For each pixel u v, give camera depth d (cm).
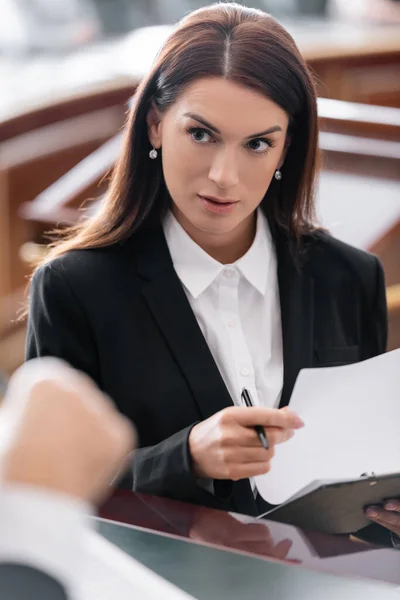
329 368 157
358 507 135
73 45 575
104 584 69
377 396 152
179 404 164
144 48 510
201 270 169
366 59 457
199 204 154
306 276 179
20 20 579
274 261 178
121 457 53
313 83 157
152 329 166
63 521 44
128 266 170
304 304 176
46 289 168
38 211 340
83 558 45
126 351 166
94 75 450
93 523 103
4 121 379
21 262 385
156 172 168
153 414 164
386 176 309
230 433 140
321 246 185
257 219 175
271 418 139
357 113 339
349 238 270
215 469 141
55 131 402
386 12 607
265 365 172
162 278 168
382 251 293
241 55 147
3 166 380
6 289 385
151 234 172
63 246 175
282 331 174
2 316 381
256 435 139
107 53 513
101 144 420
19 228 386
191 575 95
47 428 52
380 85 466
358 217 282
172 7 640
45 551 44
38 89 437
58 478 50
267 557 100
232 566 97
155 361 165
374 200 293
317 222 185
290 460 150
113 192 171
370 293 186
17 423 53
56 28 581
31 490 47
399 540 139
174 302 167
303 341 174
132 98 165
